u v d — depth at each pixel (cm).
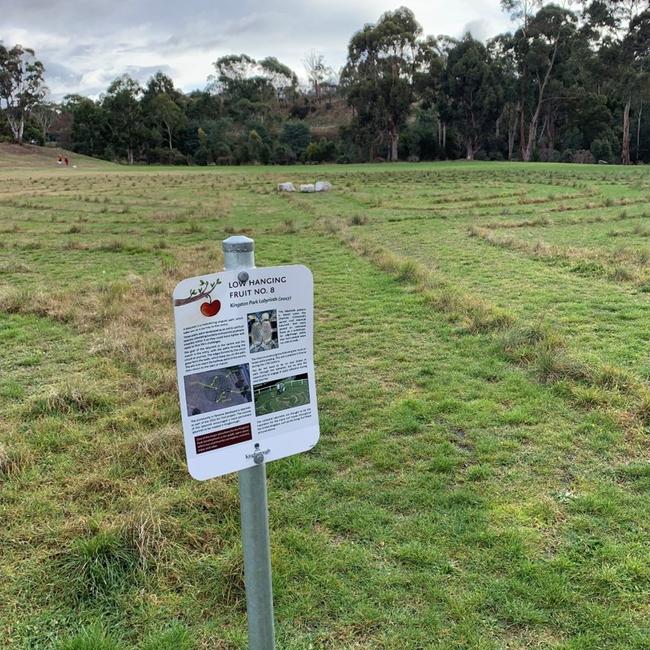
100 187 3106
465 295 786
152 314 735
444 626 258
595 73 5928
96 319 716
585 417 443
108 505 347
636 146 6612
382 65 6456
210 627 261
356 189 2747
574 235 1340
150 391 506
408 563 297
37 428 436
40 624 263
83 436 429
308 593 278
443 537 315
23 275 1033
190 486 362
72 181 3566
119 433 433
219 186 3077
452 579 285
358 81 6644
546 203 2011
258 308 186
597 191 2316
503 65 6419
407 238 1362
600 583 280
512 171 4028
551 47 6141
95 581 280
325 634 256
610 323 673
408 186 2902
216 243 1346
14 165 5931
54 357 602
